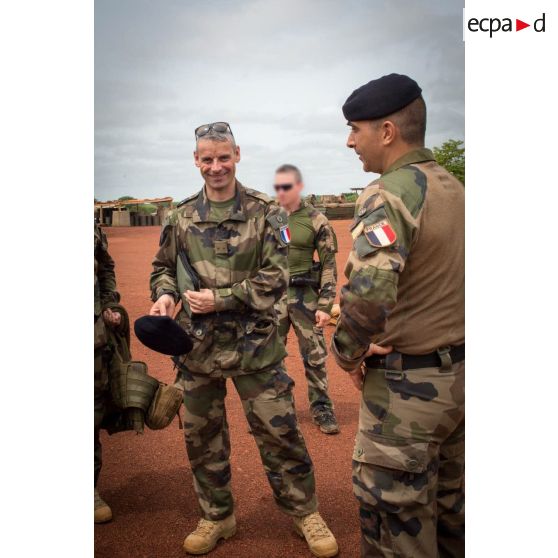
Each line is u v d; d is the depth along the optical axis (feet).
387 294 5.32
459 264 5.75
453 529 6.64
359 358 5.73
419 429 5.68
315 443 11.41
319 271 12.03
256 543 8.24
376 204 5.50
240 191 7.86
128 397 8.46
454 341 5.75
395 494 5.70
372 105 5.83
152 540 8.30
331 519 8.77
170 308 7.77
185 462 10.75
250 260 7.73
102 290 9.03
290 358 17.19
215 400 8.03
